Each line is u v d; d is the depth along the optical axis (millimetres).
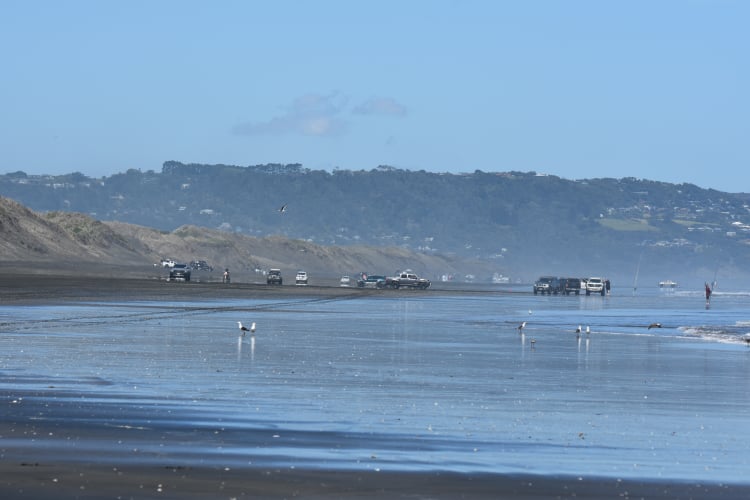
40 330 119062
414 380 77750
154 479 39500
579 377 83188
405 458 45375
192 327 132500
